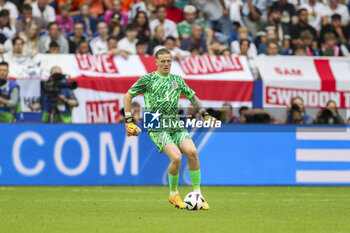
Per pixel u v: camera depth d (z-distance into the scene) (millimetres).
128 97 25219
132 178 43031
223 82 47750
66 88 45031
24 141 42219
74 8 60250
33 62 47062
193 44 56594
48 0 58094
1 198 33031
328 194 37844
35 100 45125
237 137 43594
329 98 49531
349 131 44250
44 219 21984
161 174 43406
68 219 21969
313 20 63312
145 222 20844
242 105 48125
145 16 56312
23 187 41250
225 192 38781
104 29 55438
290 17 61750
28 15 54656
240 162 43562
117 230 18516
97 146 42719
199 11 60438
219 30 60219
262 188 42406
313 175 44000
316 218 23047
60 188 40750
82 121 45656
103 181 42719
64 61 47500
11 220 21609
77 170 42562
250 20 61156
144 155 43188
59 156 42469
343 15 63625
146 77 25078
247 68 49719
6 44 54375
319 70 50344
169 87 25078
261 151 43719
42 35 54844
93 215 23562
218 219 22016
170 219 21891
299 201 32406
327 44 60000
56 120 44938
